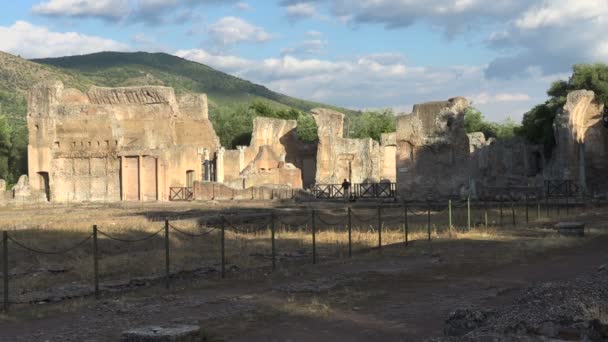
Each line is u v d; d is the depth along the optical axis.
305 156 77.81
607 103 59.94
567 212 35.12
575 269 16.20
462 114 43.75
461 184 43.44
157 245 22.56
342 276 16.19
